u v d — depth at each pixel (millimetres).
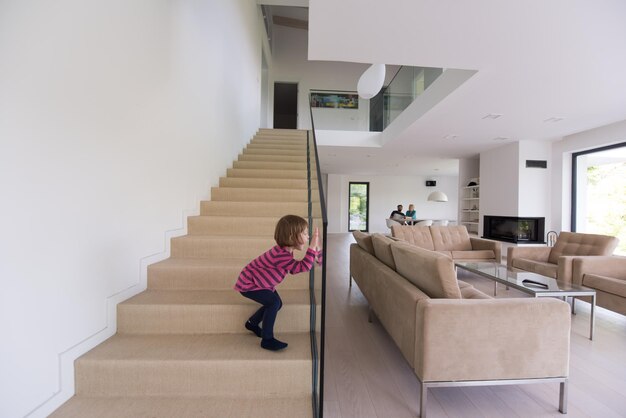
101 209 1883
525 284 3123
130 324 2037
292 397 1713
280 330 2109
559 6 2279
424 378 1800
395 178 13781
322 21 2518
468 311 1805
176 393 1693
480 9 2336
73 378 1661
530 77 3516
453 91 3949
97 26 1828
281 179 4309
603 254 3926
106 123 1922
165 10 2715
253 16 7164
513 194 6801
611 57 3025
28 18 1367
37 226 1428
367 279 3336
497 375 1824
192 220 3188
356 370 2316
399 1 2262
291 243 1797
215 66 4160
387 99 7379
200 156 3596
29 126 1381
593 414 1849
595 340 2852
